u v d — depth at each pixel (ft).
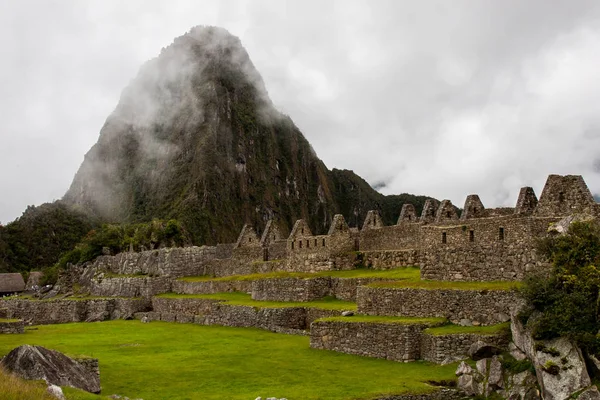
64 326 216.54
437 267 142.10
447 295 128.67
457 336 116.98
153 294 268.62
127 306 256.11
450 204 169.07
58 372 94.53
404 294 136.87
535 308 107.55
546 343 100.94
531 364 103.19
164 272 280.72
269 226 266.57
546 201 132.67
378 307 142.41
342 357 131.64
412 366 119.14
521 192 143.95
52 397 80.64
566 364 96.32
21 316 265.54
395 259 178.19
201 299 220.02
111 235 421.59
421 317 132.16
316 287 180.24
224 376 116.88
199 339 165.48
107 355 140.97
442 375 110.83
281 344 150.92
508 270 129.08
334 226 197.88
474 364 111.75
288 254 213.46
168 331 187.32
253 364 127.85
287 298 186.29
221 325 194.08
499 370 107.04
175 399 100.07
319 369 121.29
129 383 111.55
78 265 386.11
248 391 105.09
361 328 132.77
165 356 138.72
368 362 125.49
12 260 609.83
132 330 193.77
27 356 93.25
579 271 106.52
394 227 184.85
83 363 102.32
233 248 270.46
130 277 286.87
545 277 110.73
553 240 116.26
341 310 155.84
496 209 158.51
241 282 223.92
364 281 168.45
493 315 121.08
